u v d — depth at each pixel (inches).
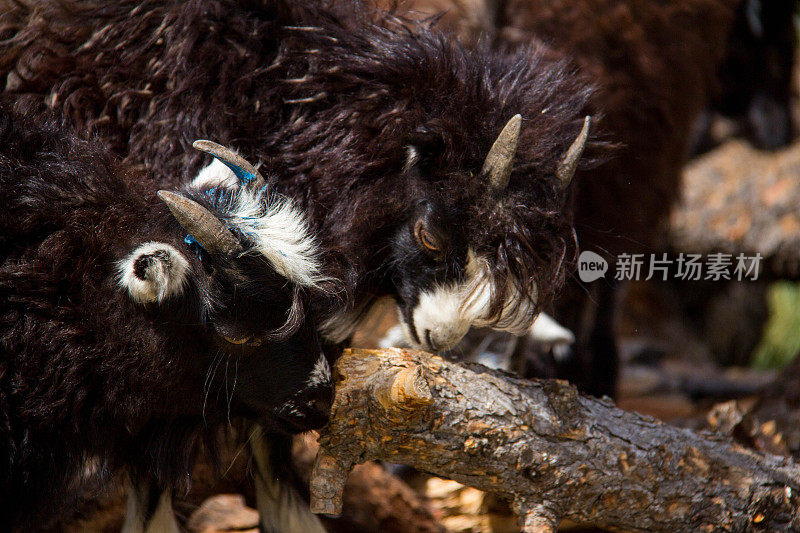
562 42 384.5
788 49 701.9
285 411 231.8
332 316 261.0
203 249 222.7
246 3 285.0
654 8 405.7
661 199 436.5
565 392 235.6
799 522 250.8
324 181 275.7
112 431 244.4
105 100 279.7
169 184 261.1
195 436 261.1
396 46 282.5
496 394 231.3
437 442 227.1
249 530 328.8
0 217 226.7
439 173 266.4
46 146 243.4
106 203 236.4
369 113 275.4
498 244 256.1
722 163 696.4
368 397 224.5
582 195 371.9
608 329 442.9
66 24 288.5
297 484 292.8
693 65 433.7
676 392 610.9
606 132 353.7
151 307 226.5
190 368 234.5
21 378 226.1
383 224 272.5
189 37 277.9
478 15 379.2
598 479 235.1
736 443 264.2
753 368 793.6
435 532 331.6
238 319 221.1
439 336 268.1
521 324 261.9
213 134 274.7
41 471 237.1
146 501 274.4
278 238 223.1
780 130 722.8
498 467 231.6
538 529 234.7
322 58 281.4
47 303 226.4
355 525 325.7
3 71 285.9
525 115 273.4
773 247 623.2
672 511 241.8
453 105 269.9
